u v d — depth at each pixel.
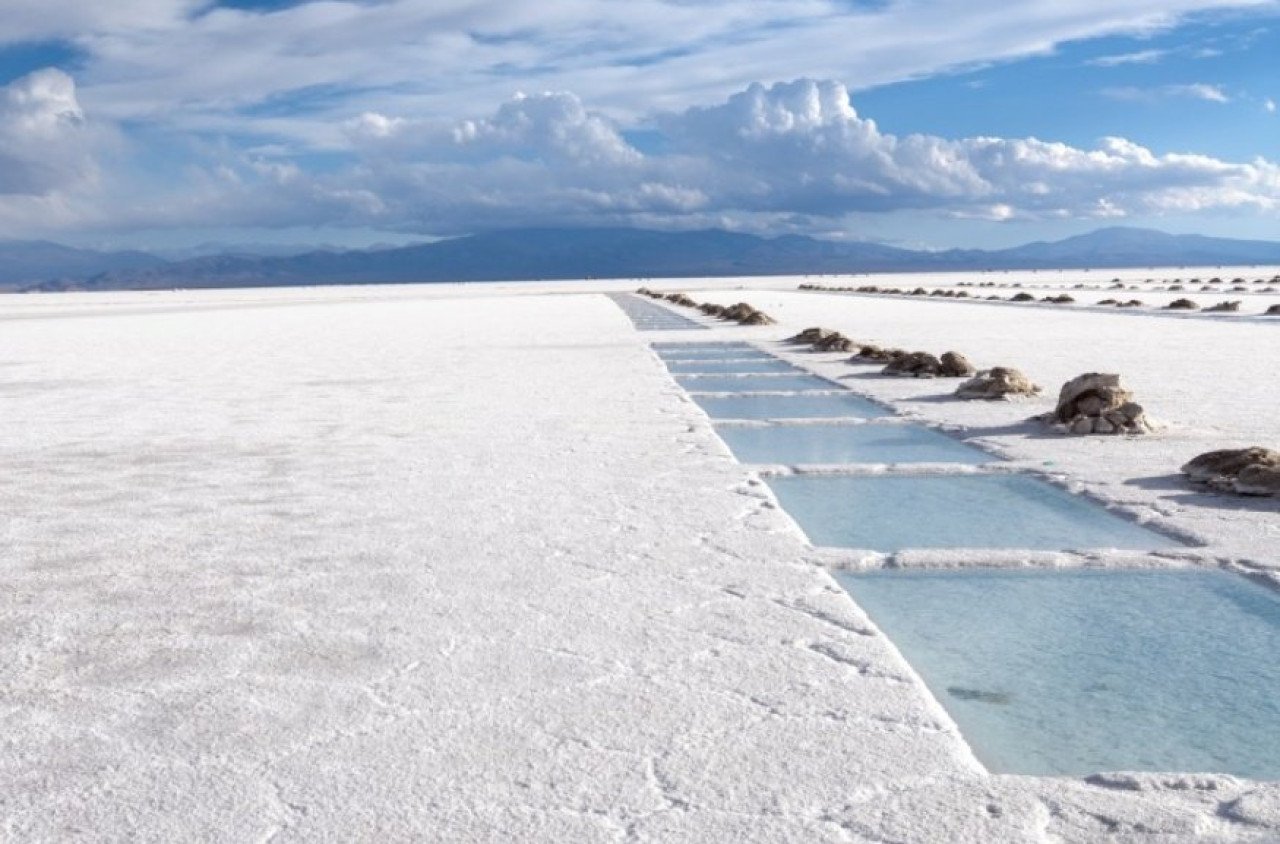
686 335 21.53
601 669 3.22
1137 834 2.22
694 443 7.68
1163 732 2.85
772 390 11.77
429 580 4.22
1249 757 2.70
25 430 8.69
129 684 3.16
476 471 6.61
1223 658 3.41
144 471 6.75
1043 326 22.06
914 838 2.21
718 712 2.89
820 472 6.70
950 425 8.66
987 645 3.55
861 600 4.06
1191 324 22.14
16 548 4.84
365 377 13.06
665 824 2.27
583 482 6.23
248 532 5.08
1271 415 8.56
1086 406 8.15
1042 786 2.45
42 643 3.54
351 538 4.93
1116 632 3.67
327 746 2.70
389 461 7.01
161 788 2.48
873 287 60.25
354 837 2.23
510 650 3.40
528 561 4.50
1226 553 4.52
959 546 4.84
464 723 2.83
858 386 11.89
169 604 3.96
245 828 2.29
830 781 2.47
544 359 15.56
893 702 2.96
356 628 3.65
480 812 2.34
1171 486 5.98
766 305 37.69
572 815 2.32
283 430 8.53
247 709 2.95
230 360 16.19
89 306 52.66
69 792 2.47
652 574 4.29
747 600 3.92
